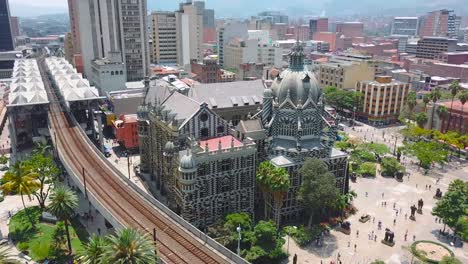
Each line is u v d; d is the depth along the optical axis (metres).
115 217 97.75
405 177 154.62
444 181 151.00
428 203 132.38
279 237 103.81
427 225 118.44
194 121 116.38
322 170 110.50
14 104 165.12
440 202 113.25
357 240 109.75
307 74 122.44
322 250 105.12
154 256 67.56
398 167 155.12
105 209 101.06
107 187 115.81
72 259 97.69
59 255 99.56
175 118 118.00
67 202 97.31
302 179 117.56
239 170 113.00
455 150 181.88
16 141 180.00
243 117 147.75
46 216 116.88
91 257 69.75
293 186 117.25
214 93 145.62
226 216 107.38
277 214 112.81
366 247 106.50
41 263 96.56
